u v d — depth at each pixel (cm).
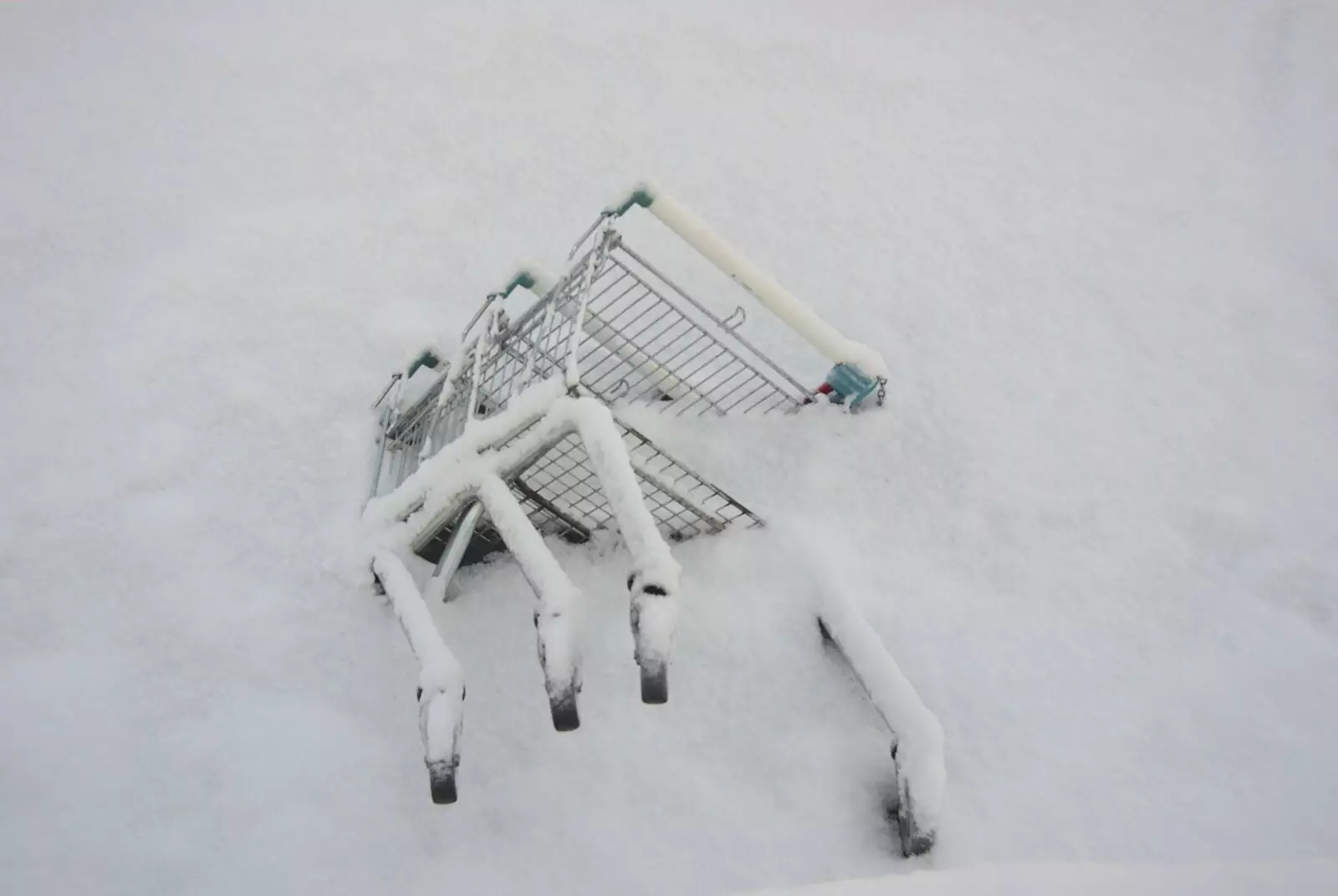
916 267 255
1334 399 228
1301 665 187
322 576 200
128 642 193
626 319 238
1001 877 141
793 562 192
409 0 333
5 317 243
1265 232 262
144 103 298
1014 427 221
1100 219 266
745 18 325
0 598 198
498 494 169
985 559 202
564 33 321
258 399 230
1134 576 200
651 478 185
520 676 186
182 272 255
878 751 173
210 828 173
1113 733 179
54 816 172
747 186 276
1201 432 222
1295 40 310
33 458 219
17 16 321
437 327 246
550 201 274
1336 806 170
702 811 170
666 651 137
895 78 307
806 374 231
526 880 166
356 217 269
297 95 302
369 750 181
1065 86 304
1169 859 164
